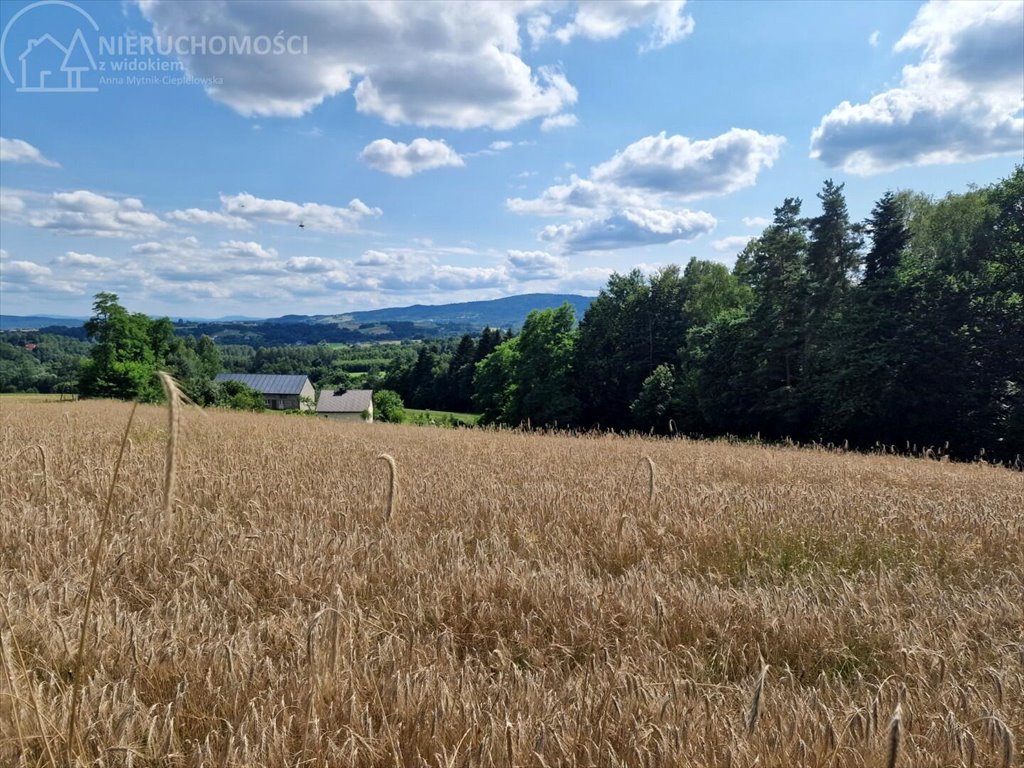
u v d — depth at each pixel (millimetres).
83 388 59125
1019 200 32875
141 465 9180
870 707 2953
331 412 89750
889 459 18188
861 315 34406
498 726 2750
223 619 4047
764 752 2805
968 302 32188
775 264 43156
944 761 2863
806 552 6469
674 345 57625
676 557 6008
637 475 10242
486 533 6578
